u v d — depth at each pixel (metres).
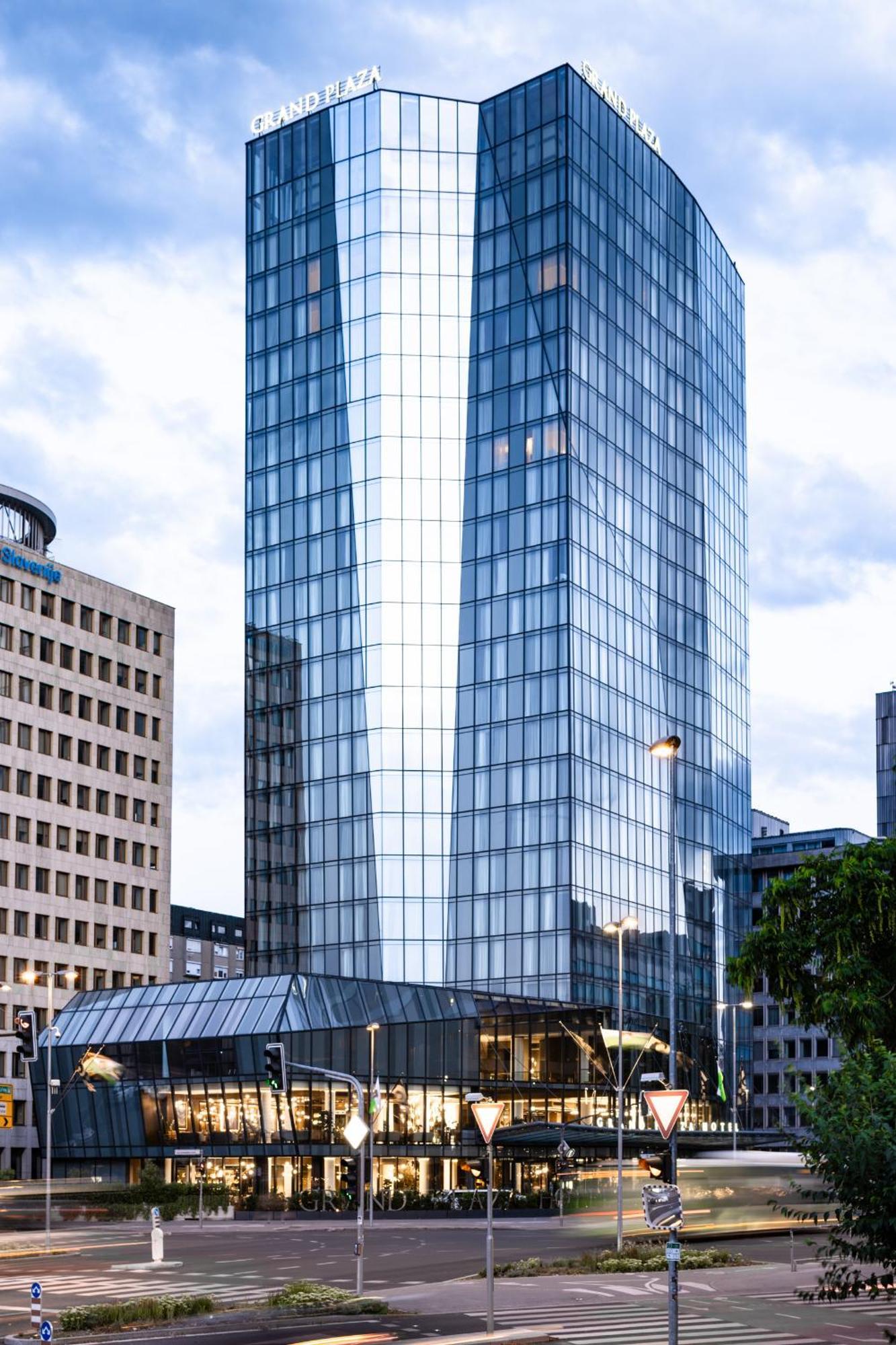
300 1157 100.88
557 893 127.81
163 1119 106.69
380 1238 72.94
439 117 146.38
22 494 143.75
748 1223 70.31
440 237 144.00
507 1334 34.47
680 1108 27.22
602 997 129.38
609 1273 51.44
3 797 130.88
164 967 145.12
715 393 167.38
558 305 136.88
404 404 142.12
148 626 148.88
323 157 151.12
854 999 43.53
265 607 148.75
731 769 162.50
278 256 153.38
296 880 141.38
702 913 149.75
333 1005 103.62
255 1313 37.62
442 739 136.75
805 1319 38.19
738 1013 155.00
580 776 130.50
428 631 138.75
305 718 143.62
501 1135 101.25
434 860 135.00
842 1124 22.42
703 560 158.75
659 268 154.62
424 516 140.38
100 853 140.25
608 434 141.38
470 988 131.00
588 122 143.25
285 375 150.88
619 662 139.12
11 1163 125.69
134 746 145.50
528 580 134.62
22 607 135.00
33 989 131.12
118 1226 86.00
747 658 172.12
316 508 146.38
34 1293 30.34
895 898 45.12
